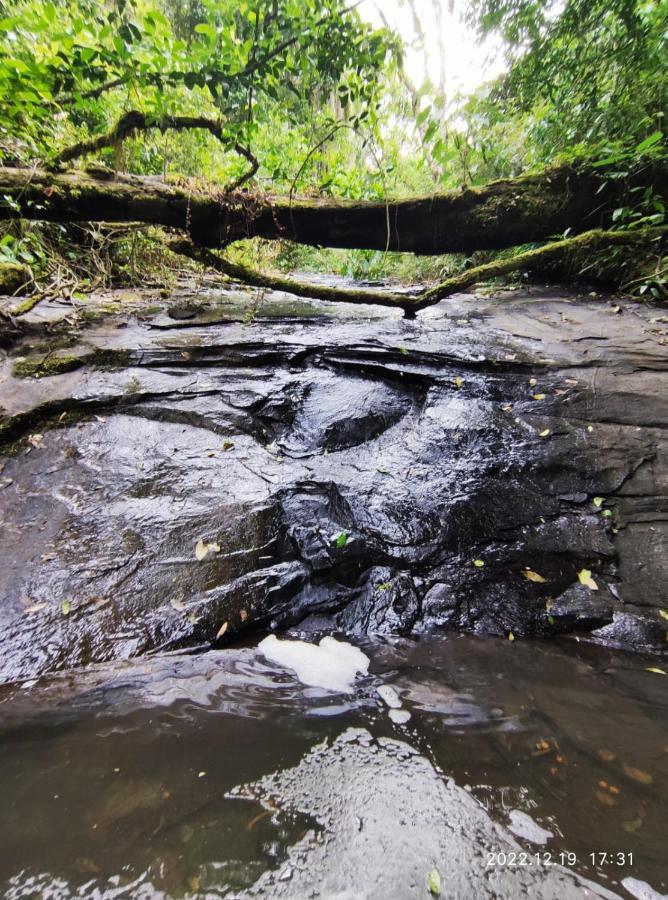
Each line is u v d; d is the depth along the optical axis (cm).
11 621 161
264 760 117
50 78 311
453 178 673
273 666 153
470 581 187
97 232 545
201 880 87
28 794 105
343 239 504
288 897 84
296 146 627
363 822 100
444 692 142
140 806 103
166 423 289
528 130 593
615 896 84
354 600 182
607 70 497
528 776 111
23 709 132
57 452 259
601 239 446
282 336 402
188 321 452
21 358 354
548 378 313
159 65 316
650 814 101
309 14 318
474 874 88
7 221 430
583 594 179
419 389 323
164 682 144
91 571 183
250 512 217
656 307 448
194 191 422
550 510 214
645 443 243
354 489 233
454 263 750
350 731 126
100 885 85
